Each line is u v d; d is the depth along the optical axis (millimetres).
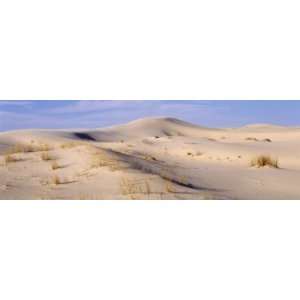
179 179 12336
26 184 12367
